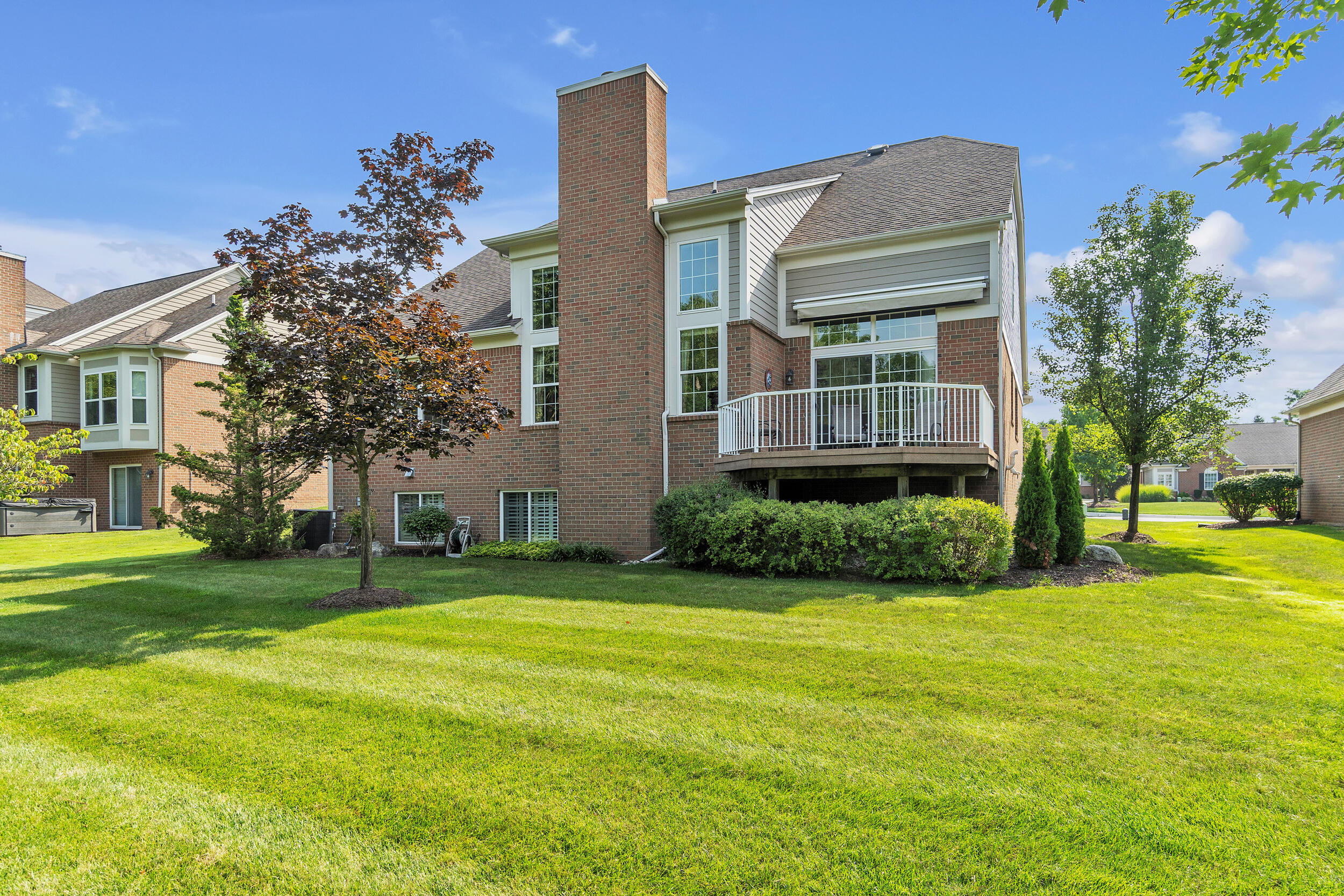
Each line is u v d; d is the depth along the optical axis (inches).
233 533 499.5
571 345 505.0
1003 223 461.7
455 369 322.7
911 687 194.1
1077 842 121.0
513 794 138.6
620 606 299.6
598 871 115.0
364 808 134.7
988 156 595.2
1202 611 285.3
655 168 500.1
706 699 187.0
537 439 544.4
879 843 121.0
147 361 870.4
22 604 323.6
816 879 111.8
